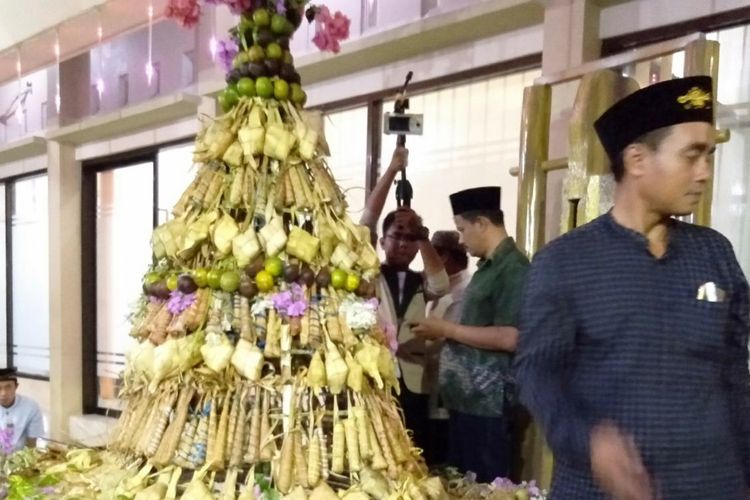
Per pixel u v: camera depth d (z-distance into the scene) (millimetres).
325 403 1427
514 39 2469
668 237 1268
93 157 4406
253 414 1380
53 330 4461
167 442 1381
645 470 1106
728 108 2031
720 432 1215
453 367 2166
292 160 1498
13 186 5121
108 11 3660
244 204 1462
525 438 2115
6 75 4812
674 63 1963
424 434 2391
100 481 1451
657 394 1191
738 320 1267
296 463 1349
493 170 2623
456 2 2557
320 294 1451
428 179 2828
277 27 1547
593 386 1224
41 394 4820
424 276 2477
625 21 2180
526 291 1287
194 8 1724
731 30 2014
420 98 2832
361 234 1555
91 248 4566
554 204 2260
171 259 1501
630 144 1237
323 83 3113
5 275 5188
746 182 2021
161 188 4031
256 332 1400
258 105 1520
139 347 1451
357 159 3031
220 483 1397
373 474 1392
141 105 3705
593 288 1227
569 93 2232
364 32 2854
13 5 3932
